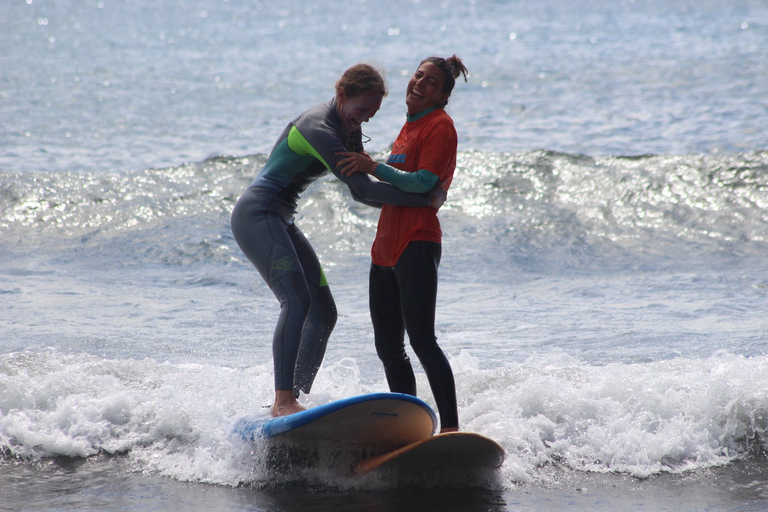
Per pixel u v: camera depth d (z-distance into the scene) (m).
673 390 16.62
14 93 76.50
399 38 141.12
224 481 14.05
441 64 14.20
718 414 16.02
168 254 34.97
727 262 34.31
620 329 23.91
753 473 14.52
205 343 22.20
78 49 121.62
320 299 16.36
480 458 13.70
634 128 59.44
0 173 43.84
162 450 15.25
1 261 33.75
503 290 30.22
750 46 112.31
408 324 14.36
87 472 14.39
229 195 42.56
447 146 13.98
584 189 42.97
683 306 27.05
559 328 24.28
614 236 38.09
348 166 14.45
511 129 59.91
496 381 17.67
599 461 14.99
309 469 14.38
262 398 16.97
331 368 19.28
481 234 38.19
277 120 66.38
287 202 15.92
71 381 17.23
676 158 45.59
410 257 14.21
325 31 156.25
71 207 40.34
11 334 22.66
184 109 70.62
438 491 13.74
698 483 14.09
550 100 73.44
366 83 14.88
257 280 31.42
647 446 15.21
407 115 14.78
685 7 192.88
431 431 13.66
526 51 117.75
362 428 13.53
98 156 51.78
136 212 40.09
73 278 31.31
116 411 16.25
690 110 66.12
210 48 126.62
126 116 66.12
